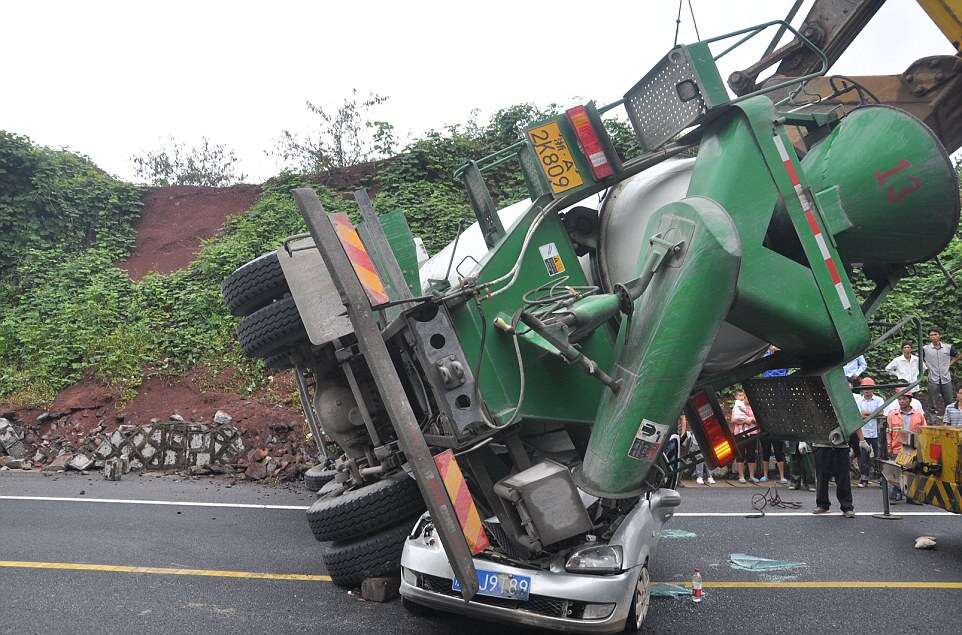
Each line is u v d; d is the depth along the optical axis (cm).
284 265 607
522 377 478
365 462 694
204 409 1248
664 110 576
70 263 1575
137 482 1041
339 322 599
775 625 529
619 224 596
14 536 720
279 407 1238
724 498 1073
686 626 522
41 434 1216
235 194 1852
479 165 660
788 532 843
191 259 1675
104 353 1352
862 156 544
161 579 600
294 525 813
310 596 570
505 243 552
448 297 495
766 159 529
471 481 528
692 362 476
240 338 709
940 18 702
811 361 577
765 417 622
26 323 1427
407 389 570
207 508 884
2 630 476
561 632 495
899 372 1232
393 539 567
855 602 584
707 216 483
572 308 488
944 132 728
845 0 737
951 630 523
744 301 510
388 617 525
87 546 693
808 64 765
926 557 731
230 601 552
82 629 484
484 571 464
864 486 1218
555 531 450
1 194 1655
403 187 1703
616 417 490
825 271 530
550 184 566
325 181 1825
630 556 473
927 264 1534
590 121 579
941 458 734
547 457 545
